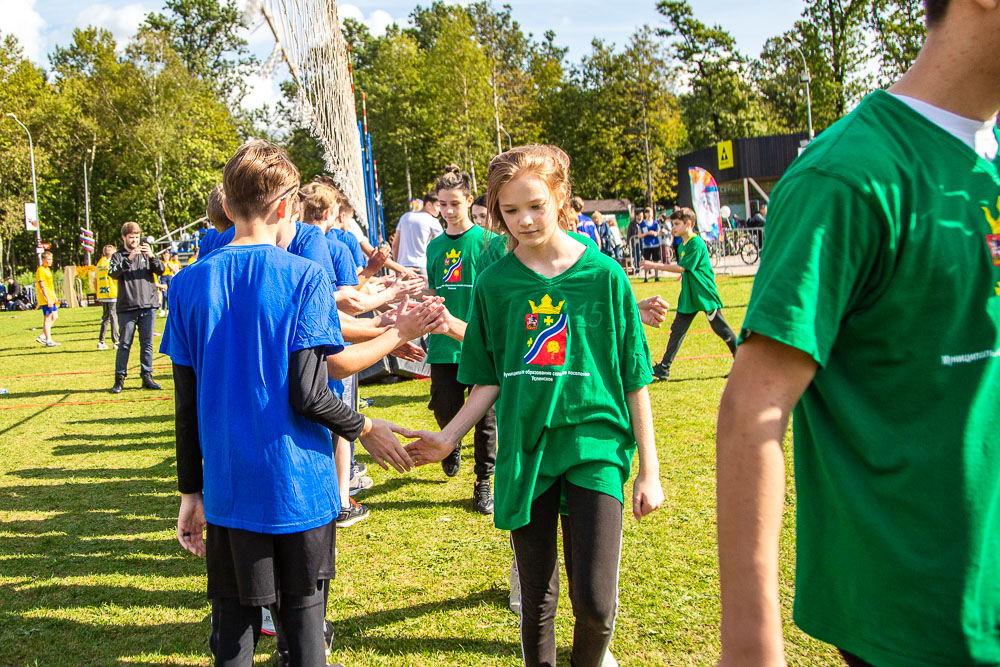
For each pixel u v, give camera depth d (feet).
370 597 11.96
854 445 4.20
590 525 7.85
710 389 25.26
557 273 8.55
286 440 7.22
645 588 11.65
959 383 4.06
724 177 119.55
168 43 164.04
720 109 179.32
